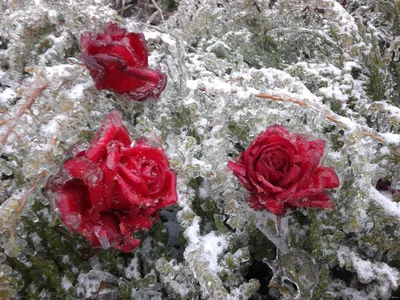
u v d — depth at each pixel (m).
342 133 0.43
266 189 0.30
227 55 0.52
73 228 0.28
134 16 0.65
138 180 0.27
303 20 0.56
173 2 0.65
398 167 0.41
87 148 0.30
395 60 0.50
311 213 0.39
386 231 0.40
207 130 0.42
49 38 0.47
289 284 0.37
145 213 0.29
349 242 0.41
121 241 0.29
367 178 0.36
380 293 0.37
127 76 0.36
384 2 0.54
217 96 0.41
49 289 0.38
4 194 0.39
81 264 0.39
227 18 0.57
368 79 0.50
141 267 0.40
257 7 0.55
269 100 0.41
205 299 0.35
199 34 0.55
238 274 0.38
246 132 0.41
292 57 0.56
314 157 0.30
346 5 0.62
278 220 0.33
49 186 0.29
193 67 0.47
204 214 0.41
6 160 0.41
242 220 0.36
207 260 0.36
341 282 0.39
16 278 0.35
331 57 0.53
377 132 0.41
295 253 0.36
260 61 0.54
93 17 0.46
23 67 0.47
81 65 0.41
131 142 0.31
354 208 0.36
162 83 0.38
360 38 0.50
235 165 0.31
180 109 0.44
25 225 0.37
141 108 0.43
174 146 0.39
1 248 0.36
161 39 0.48
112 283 0.37
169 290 0.36
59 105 0.37
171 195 0.29
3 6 0.51
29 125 0.37
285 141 0.30
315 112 0.39
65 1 0.46
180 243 0.40
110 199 0.28
